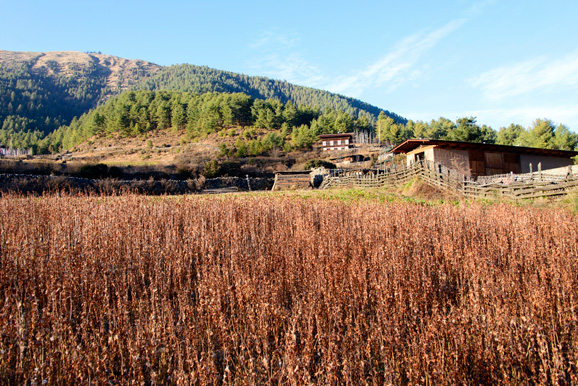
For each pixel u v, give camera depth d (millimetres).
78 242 6730
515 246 7109
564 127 40812
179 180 32625
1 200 10672
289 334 3555
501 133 54781
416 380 3314
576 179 13031
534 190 14172
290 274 5309
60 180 23781
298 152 77688
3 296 4902
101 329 3896
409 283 5016
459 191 17312
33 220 8477
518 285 5094
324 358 3475
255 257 6113
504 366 3590
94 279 5105
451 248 6512
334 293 4801
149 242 7211
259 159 58875
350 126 110000
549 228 8758
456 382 3316
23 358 3678
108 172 31906
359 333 3988
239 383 3496
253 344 3969
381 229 8211
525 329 4031
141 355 3637
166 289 5242
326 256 5828
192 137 97875
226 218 9375
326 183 28672
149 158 70875
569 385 3553
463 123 40281
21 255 5566
